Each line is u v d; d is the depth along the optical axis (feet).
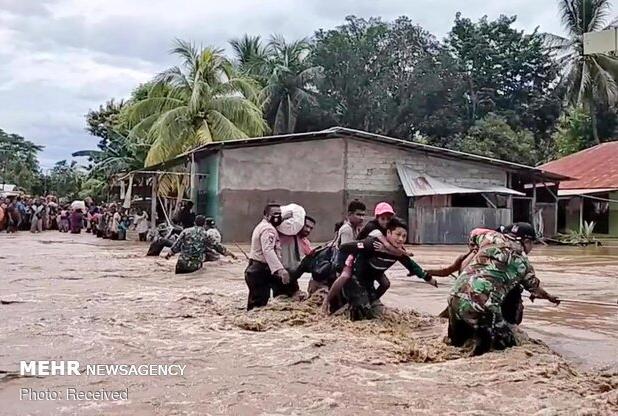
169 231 61.52
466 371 18.48
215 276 42.27
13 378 17.51
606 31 36.09
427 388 16.84
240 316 26.63
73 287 36.70
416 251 75.77
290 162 89.76
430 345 21.66
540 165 154.81
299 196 90.22
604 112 159.33
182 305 29.76
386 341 22.20
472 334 21.17
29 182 222.07
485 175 97.25
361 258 25.77
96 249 69.21
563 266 57.57
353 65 169.89
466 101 182.70
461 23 190.08
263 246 27.78
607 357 20.99
